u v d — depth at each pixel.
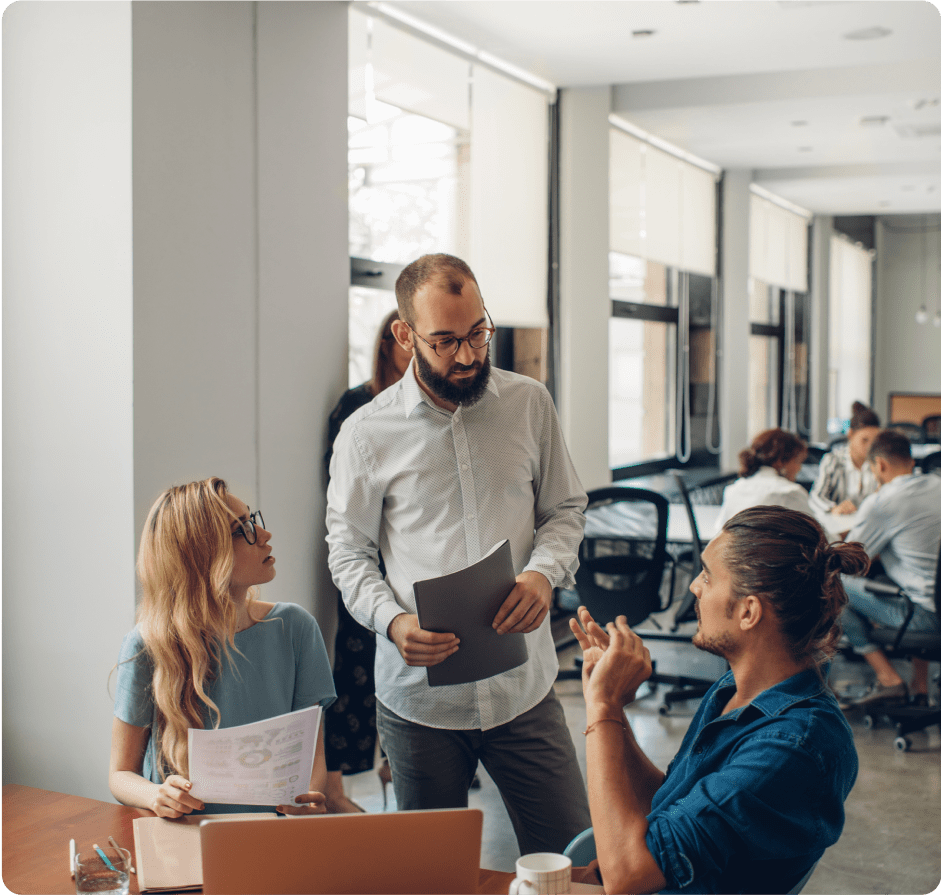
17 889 1.45
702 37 4.39
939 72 5.10
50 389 2.56
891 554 4.07
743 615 1.32
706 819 1.21
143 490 2.45
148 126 2.44
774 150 6.84
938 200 8.95
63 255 2.52
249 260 2.81
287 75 2.95
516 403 2.12
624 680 1.42
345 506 2.12
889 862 2.94
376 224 3.86
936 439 10.86
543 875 1.23
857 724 4.23
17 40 2.56
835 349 11.09
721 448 7.85
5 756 2.71
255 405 2.84
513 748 2.08
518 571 2.12
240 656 1.92
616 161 5.97
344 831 1.16
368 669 3.15
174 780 1.63
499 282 4.77
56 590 2.58
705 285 7.63
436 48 4.19
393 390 2.12
